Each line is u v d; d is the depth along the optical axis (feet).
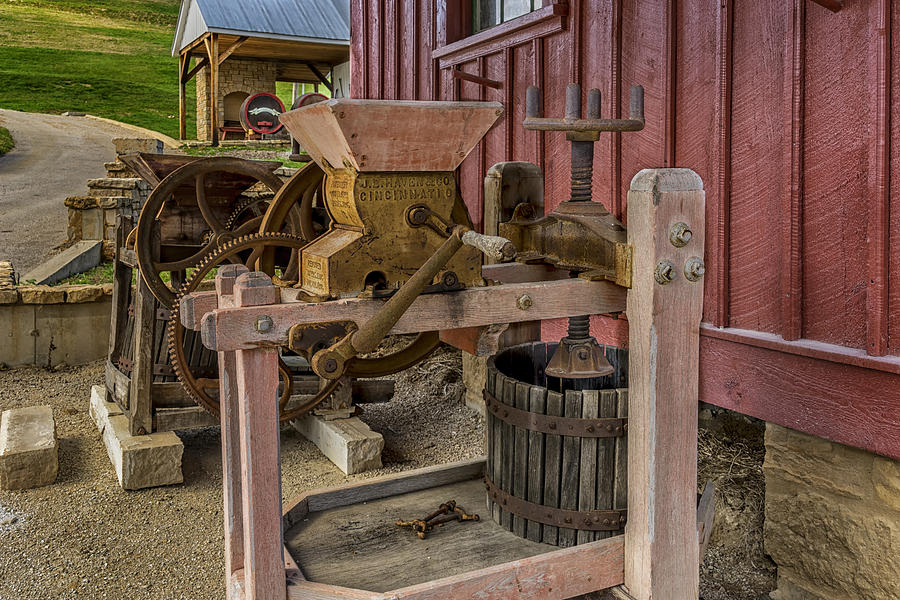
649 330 7.02
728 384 10.71
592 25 13.38
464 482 9.80
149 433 15.03
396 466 15.57
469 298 7.09
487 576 6.98
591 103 7.79
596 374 7.97
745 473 11.39
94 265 33.12
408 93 19.75
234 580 7.42
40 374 23.09
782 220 9.84
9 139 75.10
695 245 7.13
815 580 9.60
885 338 8.55
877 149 8.48
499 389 8.30
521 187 9.53
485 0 17.53
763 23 10.04
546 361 9.66
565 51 14.05
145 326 14.80
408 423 18.24
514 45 15.35
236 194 16.92
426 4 18.67
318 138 7.09
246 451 6.52
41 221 44.24
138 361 14.79
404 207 7.14
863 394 8.75
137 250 14.78
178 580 11.22
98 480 14.87
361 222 7.00
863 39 8.71
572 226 8.11
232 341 6.28
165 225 16.35
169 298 15.02
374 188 7.00
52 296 23.50
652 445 7.15
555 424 7.77
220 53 80.84
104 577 11.27
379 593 6.65
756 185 10.27
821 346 9.25
